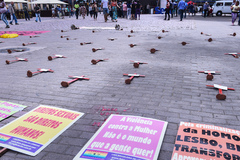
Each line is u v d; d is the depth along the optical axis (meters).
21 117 2.96
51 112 3.09
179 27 13.98
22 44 8.67
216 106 3.19
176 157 2.16
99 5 39.88
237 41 8.57
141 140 2.41
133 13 21.53
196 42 8.49
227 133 2.49
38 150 2.32
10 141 2.46
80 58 6.25
